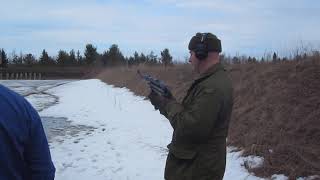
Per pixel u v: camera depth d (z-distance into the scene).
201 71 4.45
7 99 2.84
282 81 12.57
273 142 9.67
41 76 88.00
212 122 4.18
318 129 9.35
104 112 20.17
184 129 4.21
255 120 11.38
